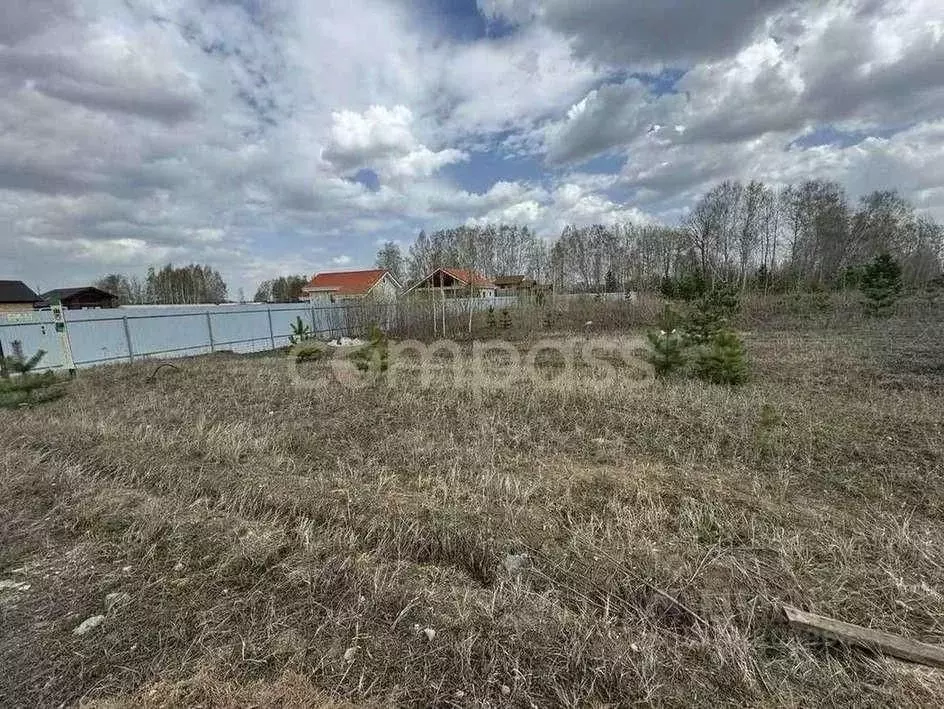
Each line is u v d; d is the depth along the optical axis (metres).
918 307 15.88
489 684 1.75
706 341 7.66
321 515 3.09
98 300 33.19
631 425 5.02
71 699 1.74
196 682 1.78
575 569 2.46
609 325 18.12
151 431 5.01
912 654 1.83
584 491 3.44
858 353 8.97
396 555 2.65
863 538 2.68
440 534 2.78
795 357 8.82
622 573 2.37
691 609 2.12
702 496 3.27
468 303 19.50
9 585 2.45
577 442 4.62
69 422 5.43
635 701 1.69
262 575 2.45
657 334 7.54
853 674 1.80
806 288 21.22
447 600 2.22
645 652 1.86
